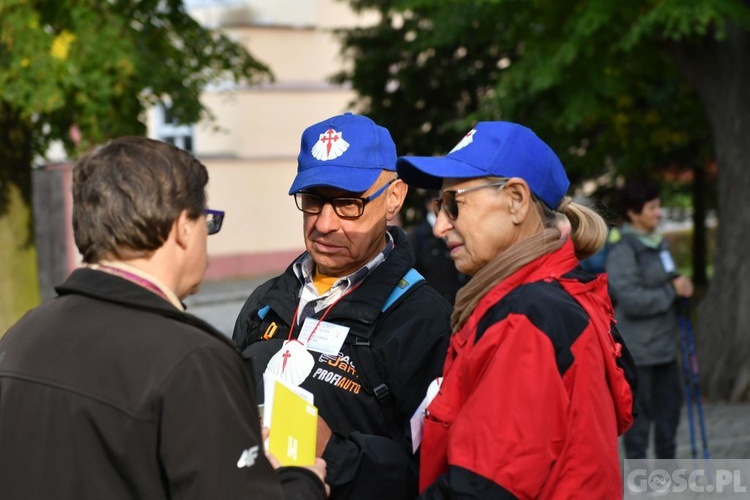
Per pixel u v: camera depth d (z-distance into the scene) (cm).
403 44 1357
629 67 805
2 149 805
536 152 203
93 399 156
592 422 183
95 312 165
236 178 1816
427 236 681
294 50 1850
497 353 183
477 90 1381
